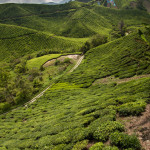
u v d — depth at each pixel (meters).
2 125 34.62
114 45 81.88
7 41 148.25
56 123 23.61
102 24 189.88
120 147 11.09
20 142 21.97
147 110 15.74
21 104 52.66
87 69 67.81
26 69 88.00
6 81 59.06
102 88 39.94
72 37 180.38
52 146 15.64
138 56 51.06
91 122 17.36
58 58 96.75
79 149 12.63
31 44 149.50
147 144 10.58
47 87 62.34
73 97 39.94
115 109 18.70
